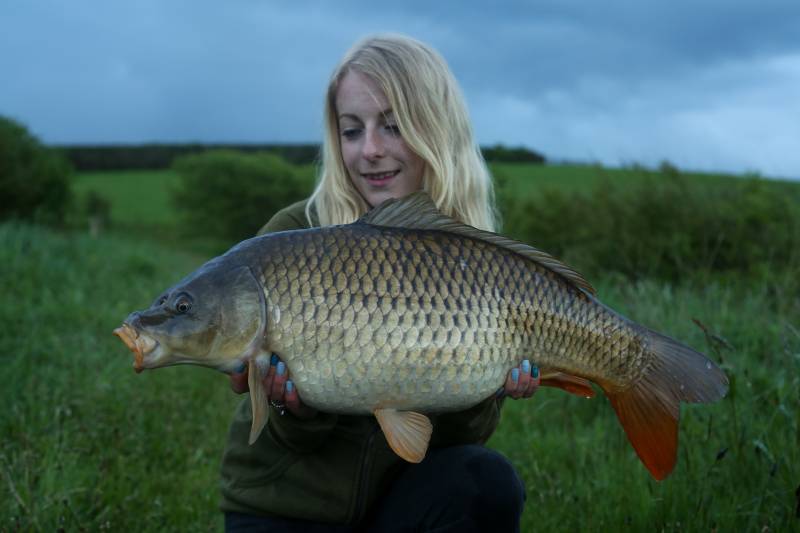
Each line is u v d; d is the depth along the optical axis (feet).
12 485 10.28
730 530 9.52
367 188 9.12
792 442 10.44
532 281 7.54
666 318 17.92
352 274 7.05
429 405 7.23
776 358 14.43
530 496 11.94
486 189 9.75
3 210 83.10
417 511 8.10
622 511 10.32
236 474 8.40
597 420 14.64
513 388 7.54
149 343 7.01
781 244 29.25
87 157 194.39
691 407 12.09
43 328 21.95
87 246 41.24
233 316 6.98
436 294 7.13
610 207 33.58
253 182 105.29
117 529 10.88
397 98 8.73
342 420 8.23
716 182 33.01
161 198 144.77
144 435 14.85
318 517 8.19
